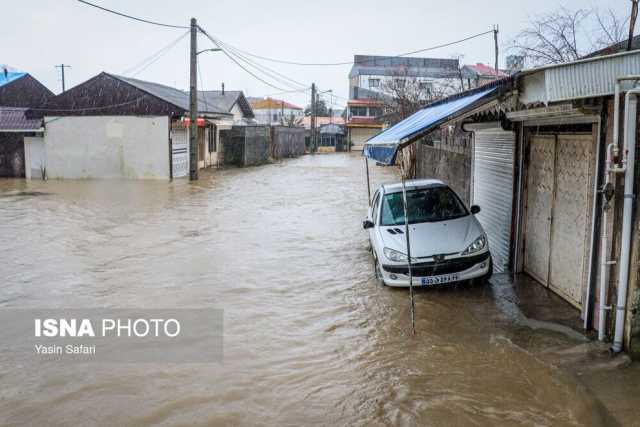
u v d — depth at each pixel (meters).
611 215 5.24
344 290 7.91
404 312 6.85
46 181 24.92
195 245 11.12
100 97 27.22
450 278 7.30
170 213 15.39
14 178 26.12
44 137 25.34
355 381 5.03
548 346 5.53
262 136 37.56
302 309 7.12
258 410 4.56
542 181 7.53
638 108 4.86
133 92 26.91
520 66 13.62
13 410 4.62
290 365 5.42
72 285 8.29
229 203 17.48
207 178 26.30
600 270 5.54
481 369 5.14
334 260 9.80
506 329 6.10
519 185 8.11
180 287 8.15
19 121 25.94
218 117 35.19
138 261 9.74
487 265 7.46
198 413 4.53
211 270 9.12
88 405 4.69
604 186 5.17
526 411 4.37
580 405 4.36
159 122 24.86
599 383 4.70
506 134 8.56
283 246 11.02
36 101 33.34
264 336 6.20
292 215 15.04
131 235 12.17
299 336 6.18
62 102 27.34
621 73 4.89
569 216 6.71
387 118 33.84
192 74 24.16
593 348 5.37
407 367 5.27
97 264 9.54
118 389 4.97
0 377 5.24
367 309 7.04
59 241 11.51
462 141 12.27
